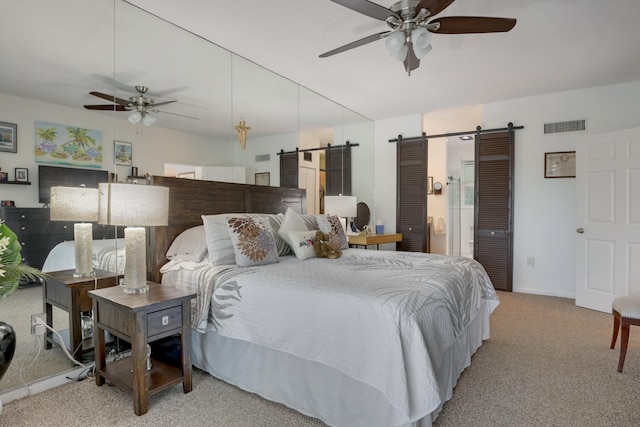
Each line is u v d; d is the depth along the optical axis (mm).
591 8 2488
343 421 1700
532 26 2740
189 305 2072
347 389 1693
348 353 1653
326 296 1778
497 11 2533
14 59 2180
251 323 2029
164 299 1955
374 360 1570
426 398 1482
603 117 4180
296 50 3197
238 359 2121
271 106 3830
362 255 3137
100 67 2549
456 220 7309
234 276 2199
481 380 2252
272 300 1961
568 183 4410
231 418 1816
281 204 3912
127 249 2109
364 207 5602
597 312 3768
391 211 5660
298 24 2729
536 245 4613
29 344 2150
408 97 4594
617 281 3660
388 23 2242
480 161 4898
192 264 2477
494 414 1867
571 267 4422
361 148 5492
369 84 4102
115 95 2635
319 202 4688
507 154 4711
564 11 2529
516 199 4715
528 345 2844
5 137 2133
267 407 1922
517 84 4098
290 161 4191
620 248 3639
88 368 2281
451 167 7758
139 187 2080
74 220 2373
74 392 2061
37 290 2203
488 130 4816
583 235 3957
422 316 1651
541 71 3693
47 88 2309
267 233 2672
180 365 2186
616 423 1782
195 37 2953
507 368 2424
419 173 5359
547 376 2301
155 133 2881
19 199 2170
